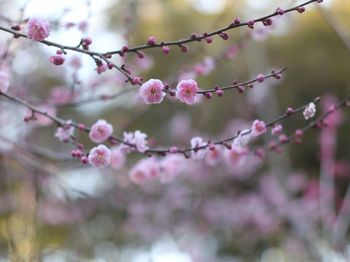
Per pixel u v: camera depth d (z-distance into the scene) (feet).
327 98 8.08
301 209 7.88
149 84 3.19
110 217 8.21
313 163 8.98
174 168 4.34
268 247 9.13
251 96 8.09
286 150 8.02
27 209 4.63
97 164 3.44
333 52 9.36
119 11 6.11
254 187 8.66
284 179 7.80
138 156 6.23
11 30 3.31
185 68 4.79
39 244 4.23
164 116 8.64
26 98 4.81
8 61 4.55
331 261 6.02
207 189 8.44
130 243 8.48
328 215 7.18
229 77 8.43
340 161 8.73
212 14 9.00
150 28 8.29
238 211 8.57
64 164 5.28
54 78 6.53
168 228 8.11
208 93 3.25
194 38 3.22
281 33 9.50
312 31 9.54
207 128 8.74
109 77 5.02
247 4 8.19
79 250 5.87
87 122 7.64
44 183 5.29
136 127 8.27
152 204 7.93
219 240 8.84
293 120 8.91
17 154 5.07
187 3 9.64
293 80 9.23
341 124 8.87
